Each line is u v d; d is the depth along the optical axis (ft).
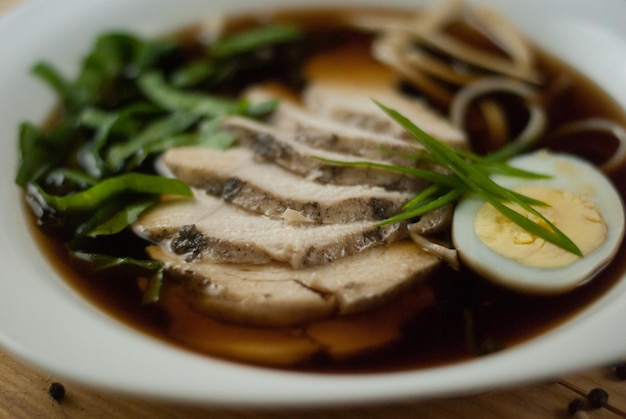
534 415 0.63
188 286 0.70
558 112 0.91
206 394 0.55
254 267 0.70
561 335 0.60
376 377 0.59
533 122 0.90
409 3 1.07
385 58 1.01
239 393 0.55
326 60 1.02
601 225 0.72
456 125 0.91
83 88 0.91
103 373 0.56
